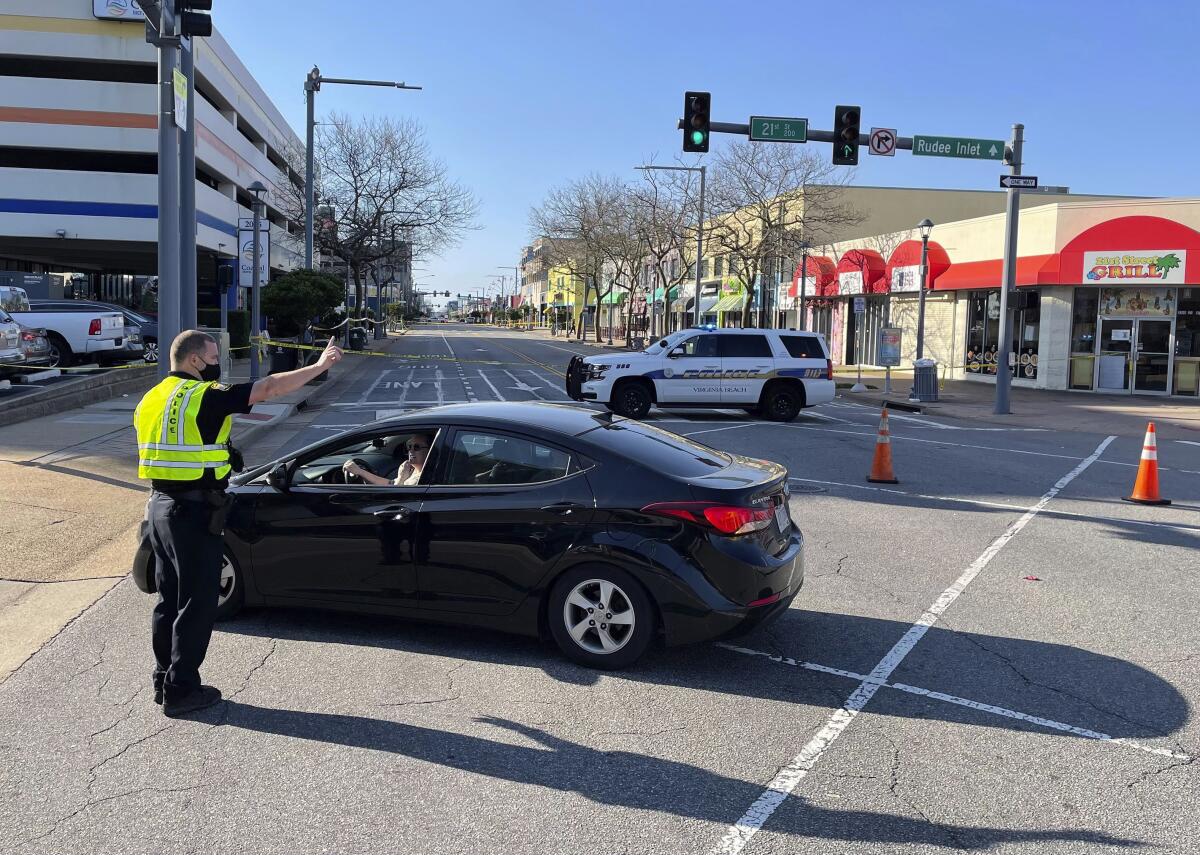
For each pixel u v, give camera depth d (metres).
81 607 6.49
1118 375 26.94
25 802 3.89
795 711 4.87
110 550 8.02
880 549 8.40
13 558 7.51
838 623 6.32
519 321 143.38
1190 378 26.05
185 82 11.29
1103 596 6.99
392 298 115.12
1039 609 6.66
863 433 17.36
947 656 5.70
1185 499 10.96
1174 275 25.19
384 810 3.84
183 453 4.57
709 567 5.15
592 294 103.94
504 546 5.41
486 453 5.60
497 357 45.47
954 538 8.85
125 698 4.96
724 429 17.67
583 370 19.55
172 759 4.28
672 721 4.73
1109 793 4.01
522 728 4.63
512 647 5.74
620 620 5.30
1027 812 3.85
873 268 36.09
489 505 5.44
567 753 4.36
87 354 23.06
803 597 6.91
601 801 3.92
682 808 3.87
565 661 5.52
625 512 5.23
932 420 20.20
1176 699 5.06
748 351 19.42
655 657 5.62
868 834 3.68
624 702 4.96
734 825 3.74
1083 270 26.19
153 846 3.56
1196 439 17.12
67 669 5.37
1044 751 4.42
